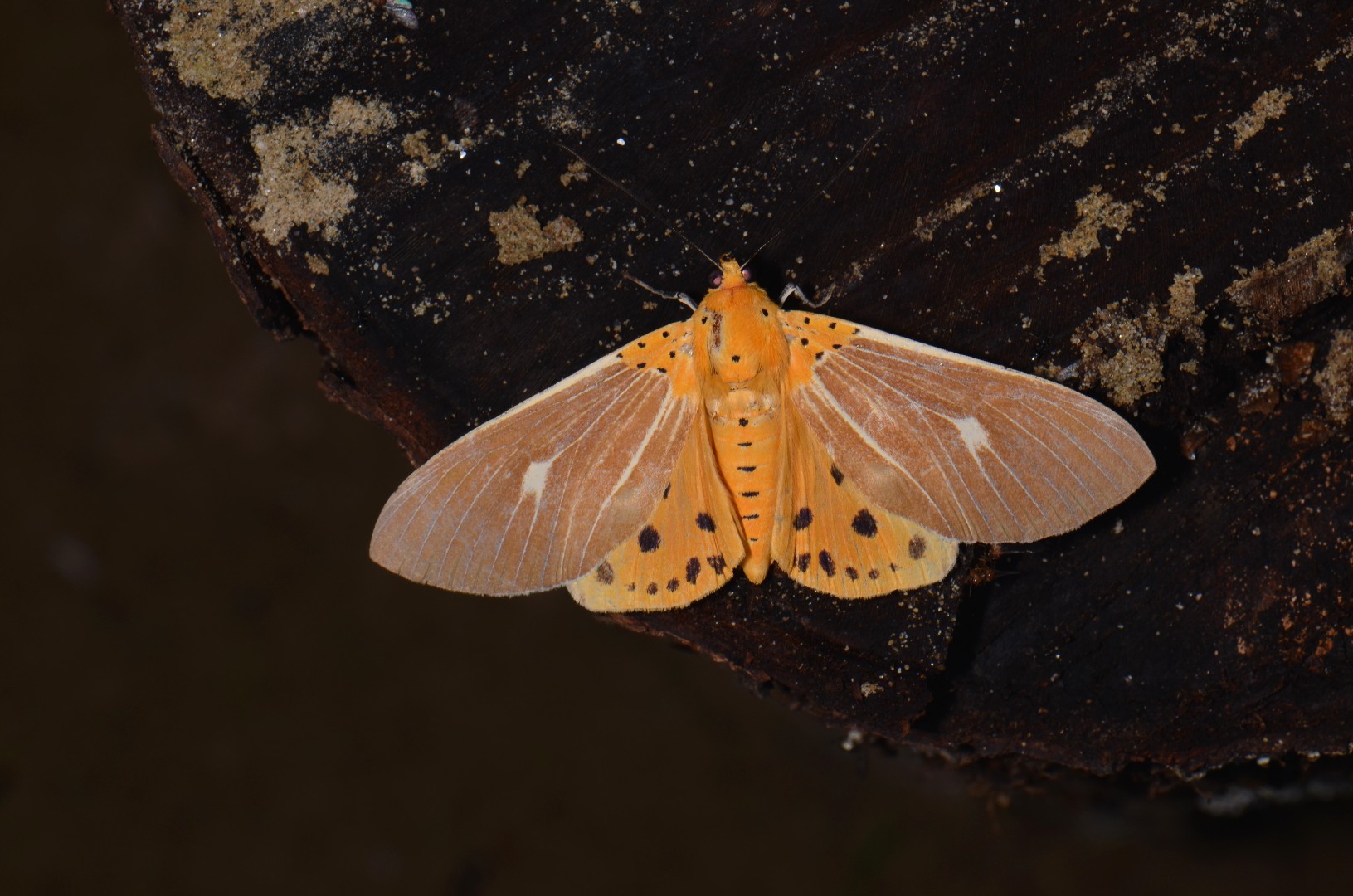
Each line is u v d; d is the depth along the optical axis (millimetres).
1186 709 398
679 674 471
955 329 398
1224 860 465
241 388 495
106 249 506
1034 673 399
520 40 394
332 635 473
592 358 398
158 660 472
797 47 395
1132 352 396
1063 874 466
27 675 471
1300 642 396
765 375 399
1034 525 395
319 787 469
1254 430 396
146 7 391
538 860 466
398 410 398
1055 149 396
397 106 393
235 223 393
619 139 395
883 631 398
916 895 466
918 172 396
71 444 489
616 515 398
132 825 468
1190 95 395
